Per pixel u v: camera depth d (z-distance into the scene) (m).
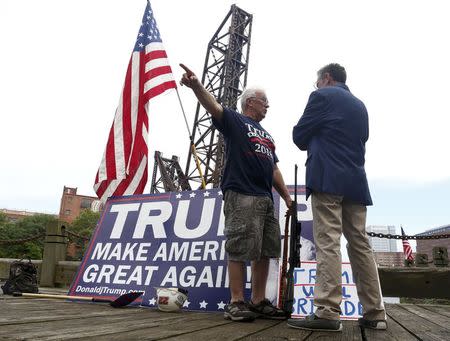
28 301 3.79
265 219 3.34
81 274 4.65
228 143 3.31
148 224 4.73
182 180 17.03
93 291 4.43
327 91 2.89
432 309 4.80
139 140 5.65
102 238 4.90
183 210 4.64
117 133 5.76
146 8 6.35
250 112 3.62
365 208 2.83
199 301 3.85
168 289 3.59
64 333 1.87
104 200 5.57
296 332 2.39
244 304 2.98
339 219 2.65
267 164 3.31
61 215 84.56
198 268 4.12
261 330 2.41
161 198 4.87
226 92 15.41
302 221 4.16
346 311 3.51
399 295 5.32
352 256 2.81
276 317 3.16
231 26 16.36
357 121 2.87
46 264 6.66
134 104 5.80
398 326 2.93
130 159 5.57
